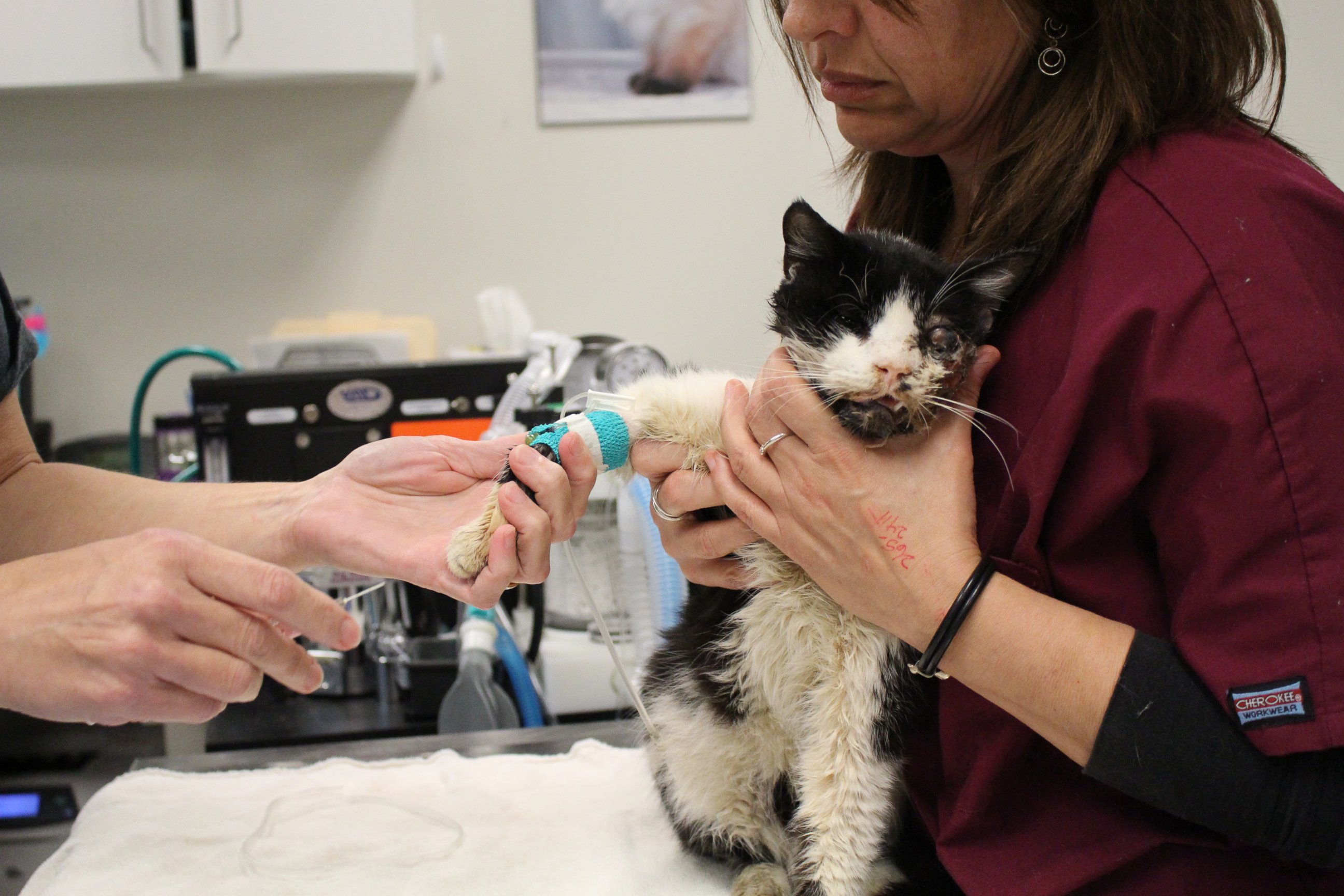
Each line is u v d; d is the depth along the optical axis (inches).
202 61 93.3
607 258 113.0
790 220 45.3
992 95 40.0
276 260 109.7
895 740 41.2
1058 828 35.4
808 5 39.4
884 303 41.3
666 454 43.2
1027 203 37.2
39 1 90.9
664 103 110.2
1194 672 31.2
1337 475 29.3
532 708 67.4
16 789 79.8
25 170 105.7
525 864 43.3
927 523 35.2
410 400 71.3
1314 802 30.3
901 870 43.0
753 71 110.4
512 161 110.1
